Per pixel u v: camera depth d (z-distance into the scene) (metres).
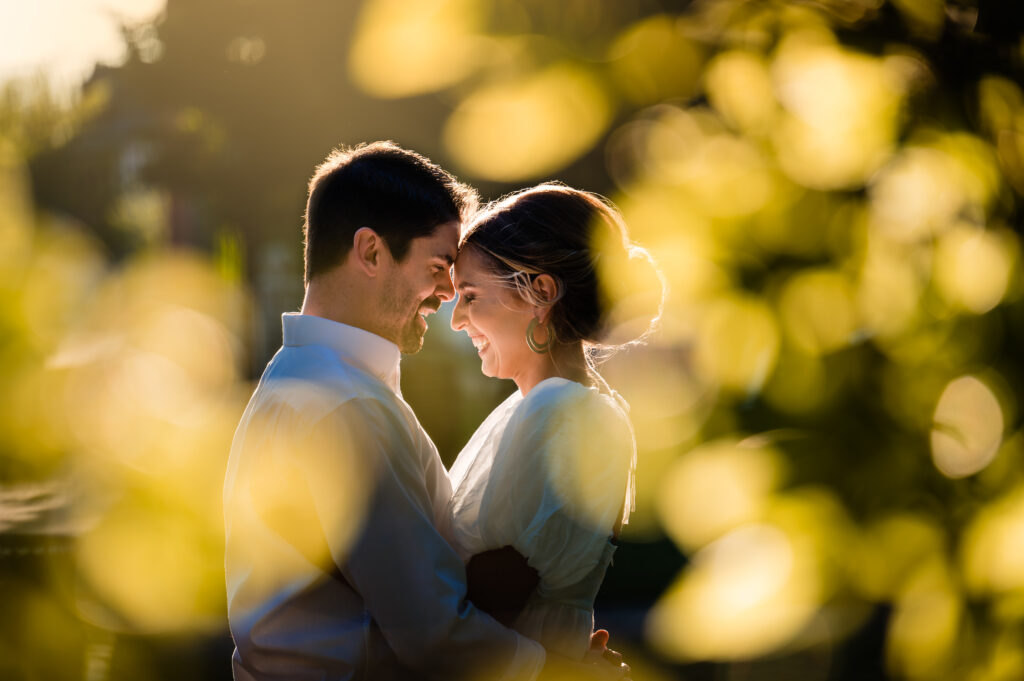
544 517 2.76
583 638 2.96
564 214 3.01
